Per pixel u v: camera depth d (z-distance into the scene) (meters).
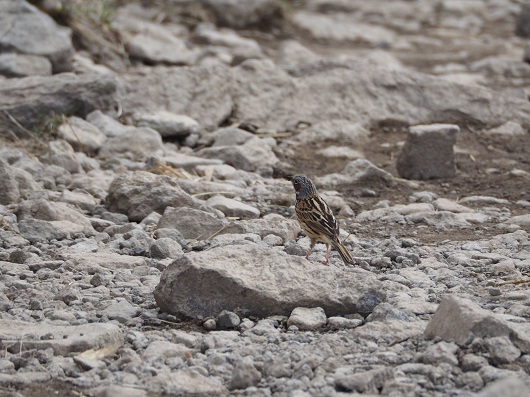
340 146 23.02
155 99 23.98
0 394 9.20
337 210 18.14
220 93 24.55
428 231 16.59
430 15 48.28
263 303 11.52
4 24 25.62
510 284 12.88
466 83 25.81
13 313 11.60
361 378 9.23
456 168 21.47
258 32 38.75
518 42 41.19
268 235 15.54
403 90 25.39
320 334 11.04
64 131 21.41
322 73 26.02
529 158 22.45
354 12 48.00
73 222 15.96
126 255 14.32
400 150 22.94
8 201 16.98
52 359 10.12
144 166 20.00
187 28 36.72
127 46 30.11
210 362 10.05
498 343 9.79
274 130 24.09
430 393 9.11
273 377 9.61
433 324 10.55
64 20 28.91
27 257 13.92
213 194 18.52
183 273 11.67
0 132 21.53
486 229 16.66
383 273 13.69
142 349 10.53
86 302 12.09
